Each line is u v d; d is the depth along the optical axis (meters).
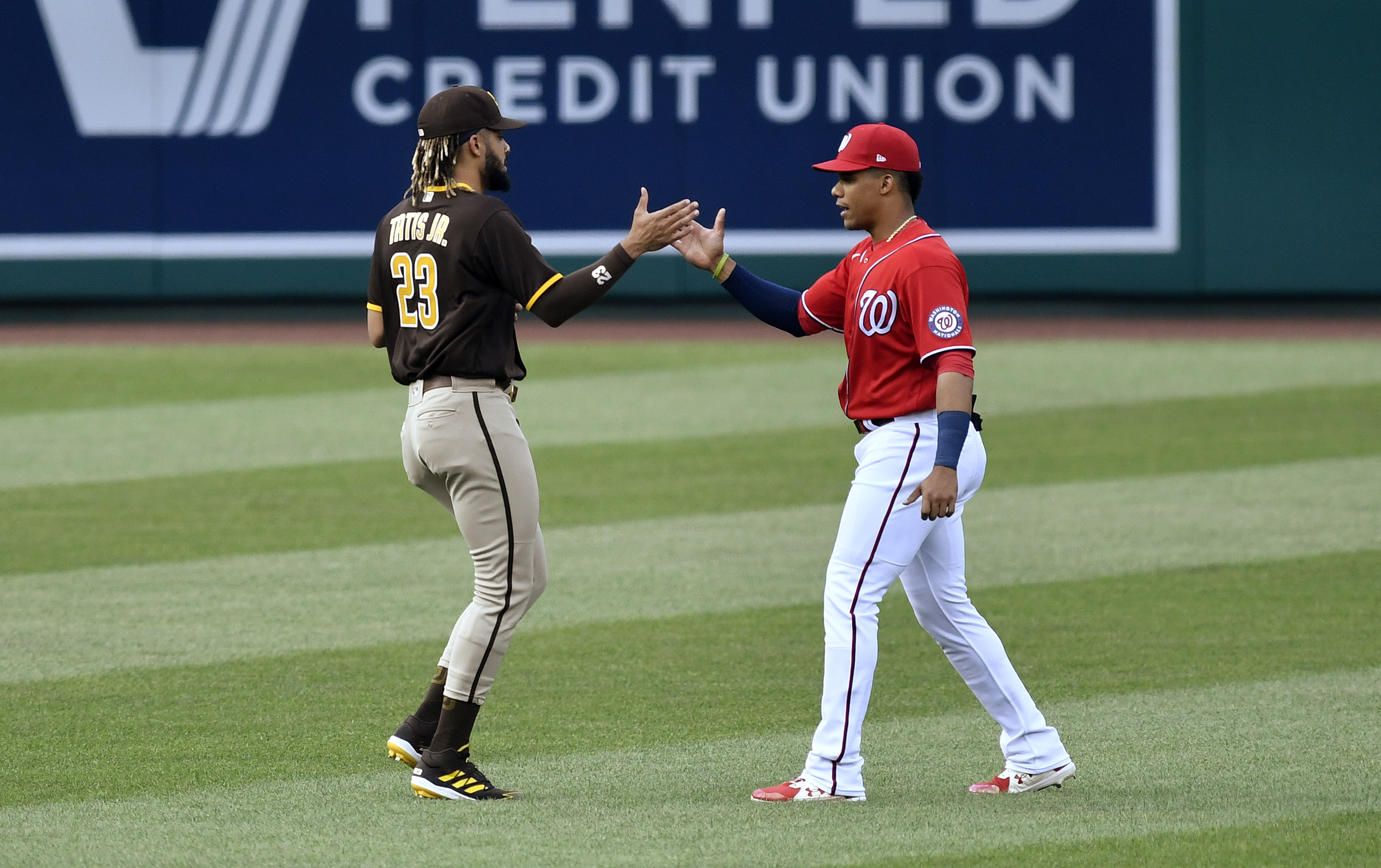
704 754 18.25
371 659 22.36
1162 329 62.44
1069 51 63.78
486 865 14.41
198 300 64.81
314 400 46.84
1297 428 41.91
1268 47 63.44
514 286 16.28
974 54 63.94
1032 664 22.08
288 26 63.62
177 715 19.70
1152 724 19.22
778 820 15.73
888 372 16.09
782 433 41.69
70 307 65.06
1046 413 44.50
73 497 34.03
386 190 64.44
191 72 63.62
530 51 64.00
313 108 63.91
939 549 16.50
